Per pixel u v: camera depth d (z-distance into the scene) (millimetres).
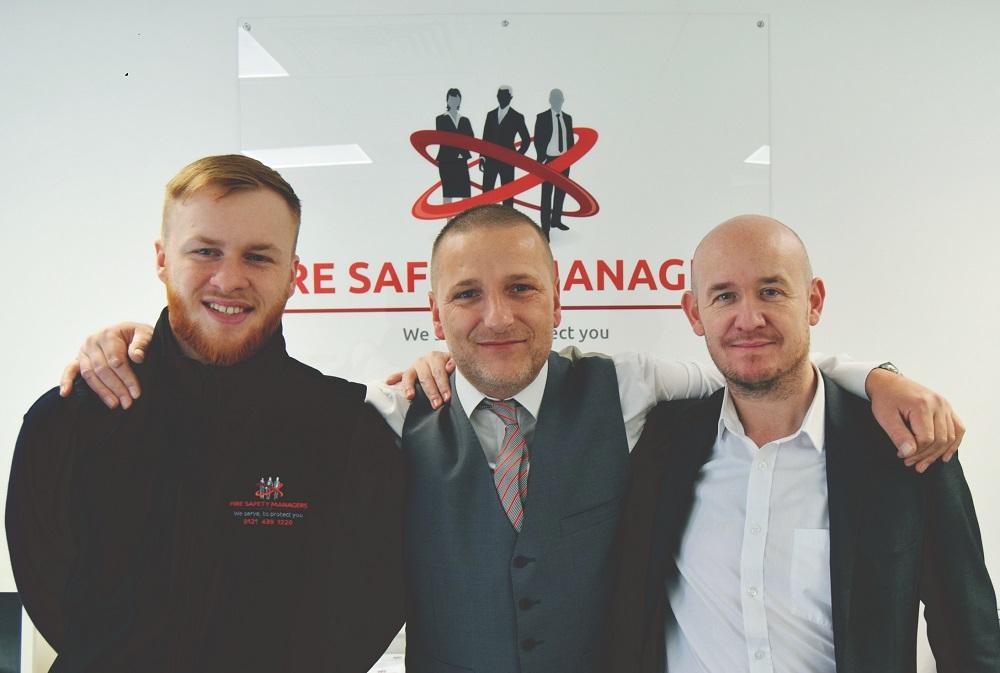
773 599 1237
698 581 1296
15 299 1822
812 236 1803
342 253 1797
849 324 1804
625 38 1790
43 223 1817
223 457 1449
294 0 1802
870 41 1801
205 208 1438
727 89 1796
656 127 1793
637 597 1354
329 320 1797
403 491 1437
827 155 1805
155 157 1812
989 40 1809
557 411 1431
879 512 1204
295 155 1801
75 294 1816
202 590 1390
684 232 1795
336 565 1429
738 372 1267
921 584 1258
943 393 1801
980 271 1811
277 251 1491
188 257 1443
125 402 1414
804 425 1278
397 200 1795
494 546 1339
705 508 1323
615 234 1794
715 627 1271
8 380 1818
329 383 1555
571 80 1790
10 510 1447
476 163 1792
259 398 1482
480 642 1328
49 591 1447
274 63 1803
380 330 1795
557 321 1558
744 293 1263
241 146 1806
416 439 1438
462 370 1404
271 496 1444
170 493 1414
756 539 1254
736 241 1279
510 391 1414
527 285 1379
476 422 1450
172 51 1809
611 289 1794
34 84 1816
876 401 1261
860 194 1806
